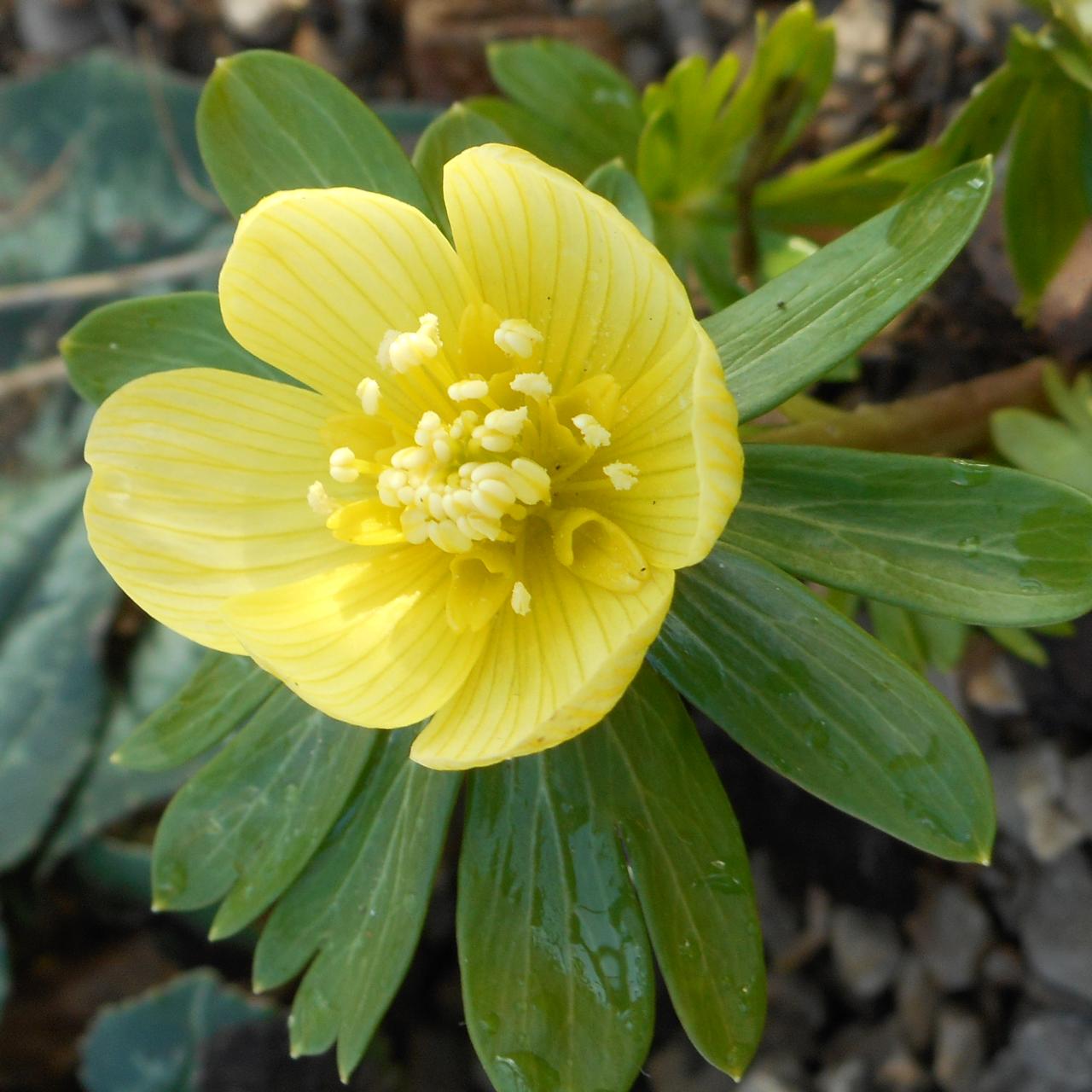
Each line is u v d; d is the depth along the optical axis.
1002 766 0.13
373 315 0.09
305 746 0.09
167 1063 0.14
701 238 0.12
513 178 0.08
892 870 0.13
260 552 0.09
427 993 0.14
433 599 0.09
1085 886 0.12
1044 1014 0.12
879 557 0.08
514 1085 0.08
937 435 0.11
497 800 0.09
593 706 0.08
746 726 0.08
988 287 0.12
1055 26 0.10
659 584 0.08
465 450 0.09
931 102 0.13
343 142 0.09
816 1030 0.13
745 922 0.08
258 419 0.09
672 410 0.08
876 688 0.08
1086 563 0.08
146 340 0.09
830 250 0.08
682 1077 0.13
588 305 0.09
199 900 0.09
